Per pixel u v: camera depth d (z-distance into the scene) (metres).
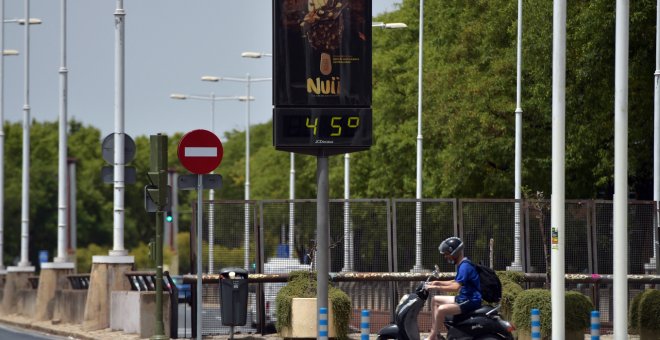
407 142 140.25
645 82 104.31
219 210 72.69
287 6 56.56
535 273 70.69
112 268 80.50
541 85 107.81
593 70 103.69
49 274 103.56
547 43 107.62
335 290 65.00
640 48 104.25
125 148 81.38
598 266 72.12
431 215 72.12
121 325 77.19
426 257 72.12
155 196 64.62
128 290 80.06
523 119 114.19
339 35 56.84
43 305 103.12
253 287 72.88
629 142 105.44
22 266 131.88
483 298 48.91
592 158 108.69
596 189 112.75
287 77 56.69
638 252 72.62
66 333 82.38
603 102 104.81
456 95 121.38
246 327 72.50
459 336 48.38
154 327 70.06
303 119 56.75
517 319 60.59
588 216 71.88
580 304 60.03
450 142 121.81
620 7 54.94
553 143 55.34
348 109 56.94
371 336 68.94
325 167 57.41
